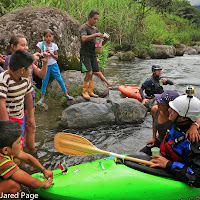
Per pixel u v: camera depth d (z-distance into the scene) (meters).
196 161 2.17
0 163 2.03
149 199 2.24
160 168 2.41
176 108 2.19
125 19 13.77
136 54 13.84
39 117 4.53
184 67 10.41
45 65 3.14
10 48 3.15
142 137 3.83
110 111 4.33
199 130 2.21
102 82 6.04
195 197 2.32
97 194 2.21
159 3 17.08
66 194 2.21
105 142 3.64
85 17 10.59
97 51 5.10
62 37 6.22
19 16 6.04
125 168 2.45
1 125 2.05
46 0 8.84
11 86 2.46
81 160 3.11
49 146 3.44
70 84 5.80
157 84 4.77
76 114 4.13
